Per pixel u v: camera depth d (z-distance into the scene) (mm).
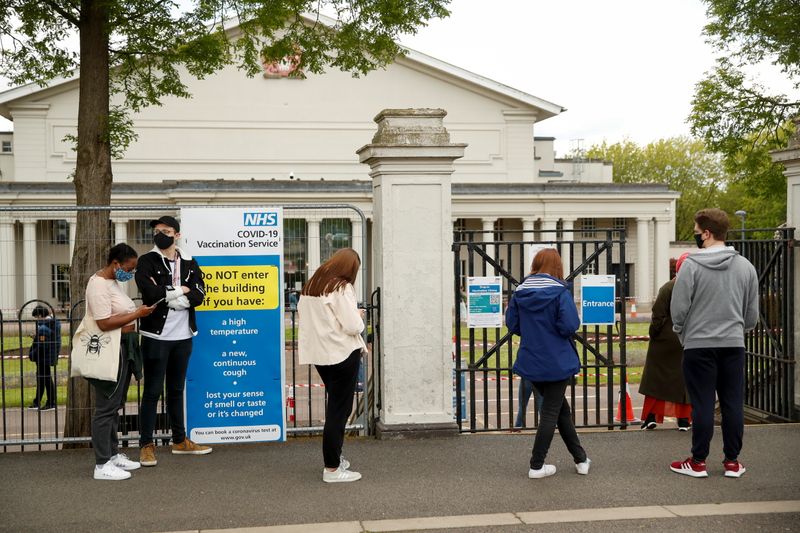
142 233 9203
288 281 8633
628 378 16719
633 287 42750
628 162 74375
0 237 8359
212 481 6254
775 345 8477
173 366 6828
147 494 5934
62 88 41031
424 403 7520
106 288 6176
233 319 7316
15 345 8172
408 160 7402
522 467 6543
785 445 7176
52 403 10602
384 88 43969
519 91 44531
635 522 5250
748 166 23609
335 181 35438
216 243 7277
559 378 5996
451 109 44562
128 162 42062
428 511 5492
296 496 5844
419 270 7469
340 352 5996
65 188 33938
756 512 5418
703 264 6059
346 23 11906
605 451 7043
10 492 6012
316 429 7816
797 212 8289
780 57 21469
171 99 42344
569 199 39125
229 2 10820
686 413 7809
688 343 6148
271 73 43062
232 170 43000
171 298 6566
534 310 6016
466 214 38656
